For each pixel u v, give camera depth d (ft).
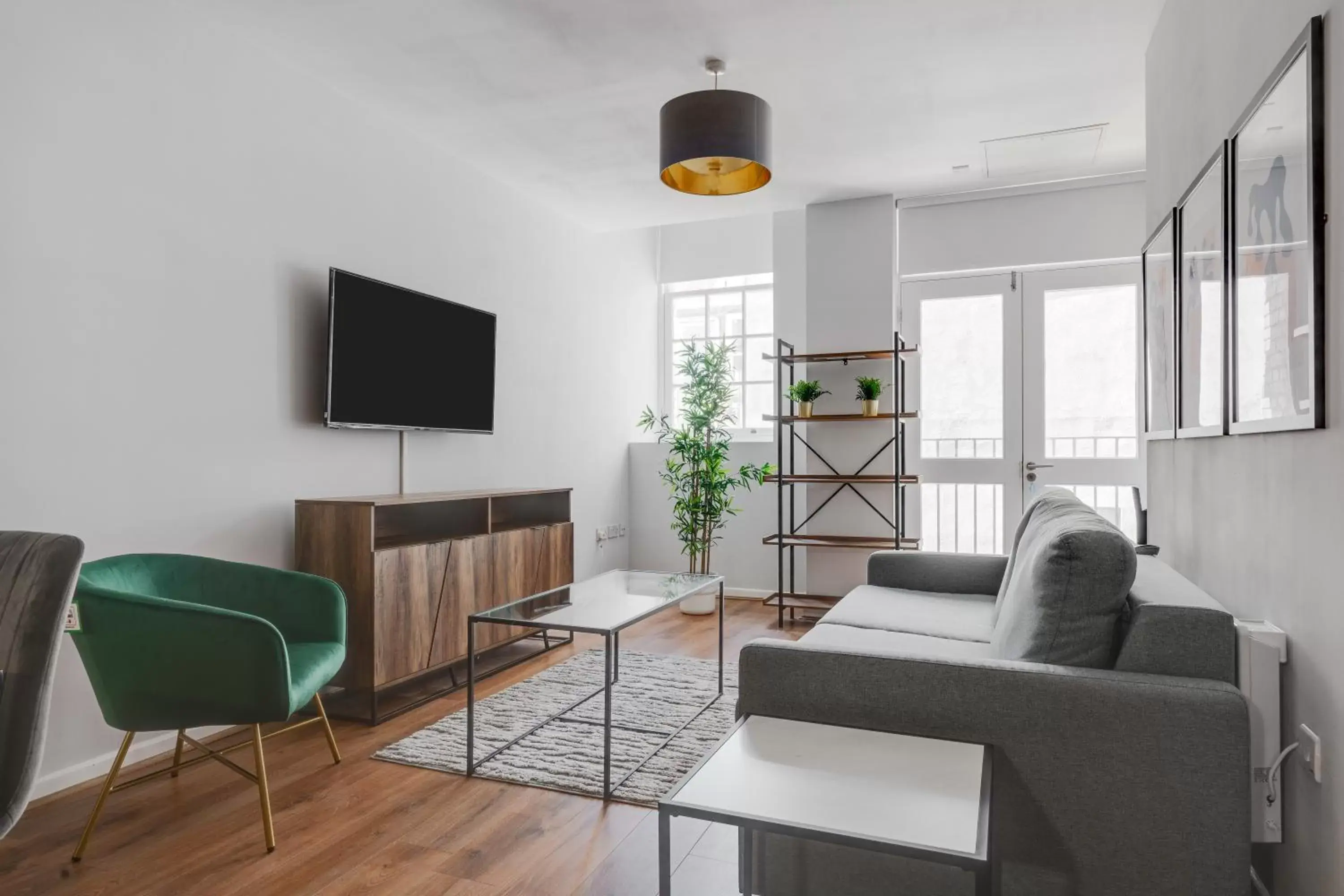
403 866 6.63
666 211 16.69
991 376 16.24
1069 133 12.88
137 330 8.69
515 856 6.81
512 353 15.20
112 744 8.49
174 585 8.32
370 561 10.00
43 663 4.30
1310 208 4.89
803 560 18.84
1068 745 5.21
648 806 7.75
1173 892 5.03
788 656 5.83
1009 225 15.92
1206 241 7.28
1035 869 5.28
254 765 8.73
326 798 7.89
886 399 16.29
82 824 7.32
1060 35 9.86
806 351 16.67
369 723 10.01
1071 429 15.76
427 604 10.87
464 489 13.88
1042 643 5.72
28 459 7.72
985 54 10.29
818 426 16.76
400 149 12.44
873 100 11.60
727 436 18.75
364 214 11.75
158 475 8.93
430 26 9.57
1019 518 16.06
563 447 16.98
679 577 11.53
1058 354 15.84
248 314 9.98
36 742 4.26
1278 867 5.82
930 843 3.92
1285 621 5.59
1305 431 5.19
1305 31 4.95
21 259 7.66
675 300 21.27
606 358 18.72
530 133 12.71
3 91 7.52
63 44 8.00
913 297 16.74
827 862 5.62
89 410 8.24
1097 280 15.57
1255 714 5.49
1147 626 5.45
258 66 10.11
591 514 18.15
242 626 6.88
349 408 10.91
